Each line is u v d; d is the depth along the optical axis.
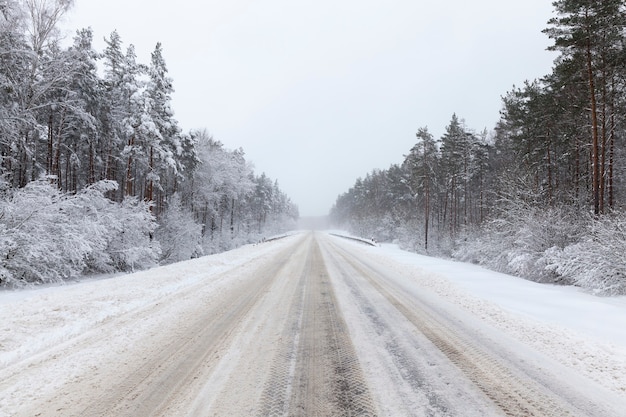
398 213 56.28
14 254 11.77
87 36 23.08
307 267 14.12
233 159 47.31
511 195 18.88
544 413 3.12
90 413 3.14
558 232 14.55
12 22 14.41
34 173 23.88
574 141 22.59
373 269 13.66
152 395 3.46
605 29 15.85
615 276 9.49
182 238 29.28
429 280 10.91
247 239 58.12
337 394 3.44
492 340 5.14
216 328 5.71
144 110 24.20
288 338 5.18
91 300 7.54
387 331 5.55
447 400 3.33
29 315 6.33
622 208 15.07
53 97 21.59
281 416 3.04
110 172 30.97
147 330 5.61
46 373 4.01
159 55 25.88
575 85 19.20
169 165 27.12
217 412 3.12
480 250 20.23
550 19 17.02
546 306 7.56
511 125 28.25
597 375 3.97
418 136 40.62
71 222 14.57
